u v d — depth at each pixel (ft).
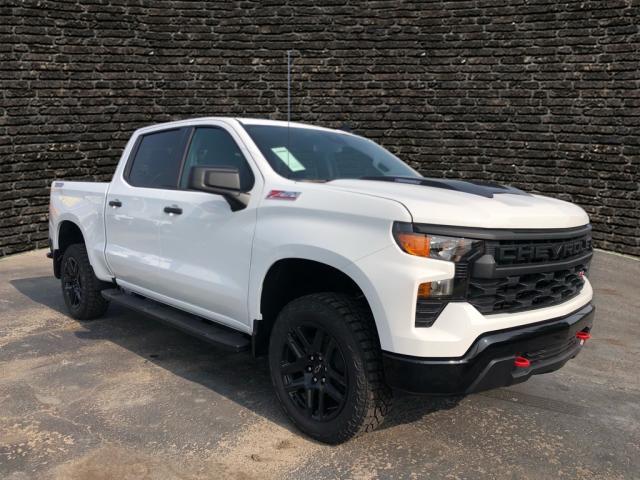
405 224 9.18
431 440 11.03
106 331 17.47
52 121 33.24
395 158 15.53
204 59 37.50
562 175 34.73
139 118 36.27
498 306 9.63
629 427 11.96
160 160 15.17
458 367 9.07
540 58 34.78
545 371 10.53
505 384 9.78
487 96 36.14
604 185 33.55
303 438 10.93
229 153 13.02
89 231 17.26
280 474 9.64
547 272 10.23
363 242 9.59
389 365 9.34
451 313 9.15
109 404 12.23
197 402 12.46
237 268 11.92
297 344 10.99
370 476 9.66
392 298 9.19
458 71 36.58
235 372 14.34
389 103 37.81
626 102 32.63
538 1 34.55
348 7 37.70
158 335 17.17
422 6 36.88
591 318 11.47
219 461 10.01
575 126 34.14
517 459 10.42
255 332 11.62
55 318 18.85
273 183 11.60
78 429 11.05
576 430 11.72
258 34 38.09
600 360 16.28
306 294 11.99
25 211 32.40
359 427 10.01
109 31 34.91
